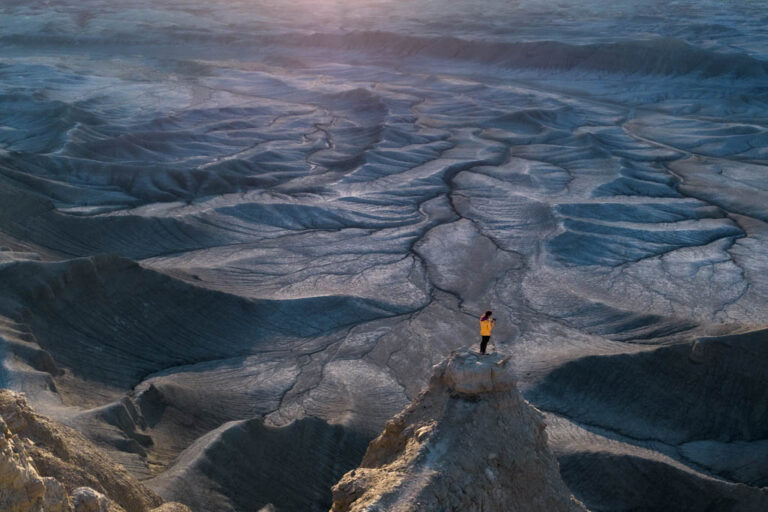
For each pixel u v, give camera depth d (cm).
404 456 1202
